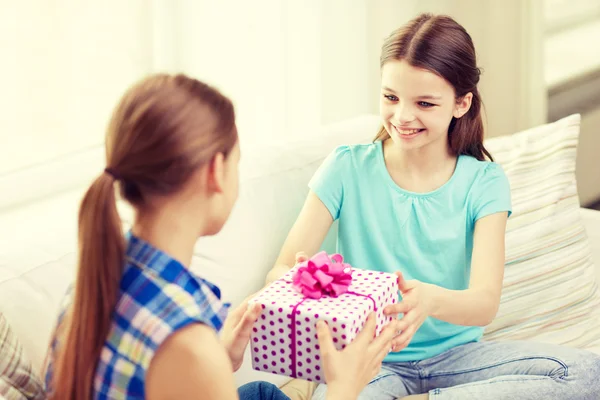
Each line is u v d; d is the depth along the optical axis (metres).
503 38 3.05
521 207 2.17
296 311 1.32
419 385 1.77
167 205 1.10
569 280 2.12
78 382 1.07
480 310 1.65
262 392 1.54
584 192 3.24
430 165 1.81
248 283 1.81
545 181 2.21
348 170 1.86
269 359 1.38
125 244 1.08
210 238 1.75
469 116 1.81
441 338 1.80
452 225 1.79
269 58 2.39
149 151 1.06
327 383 1.26
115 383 1.07
